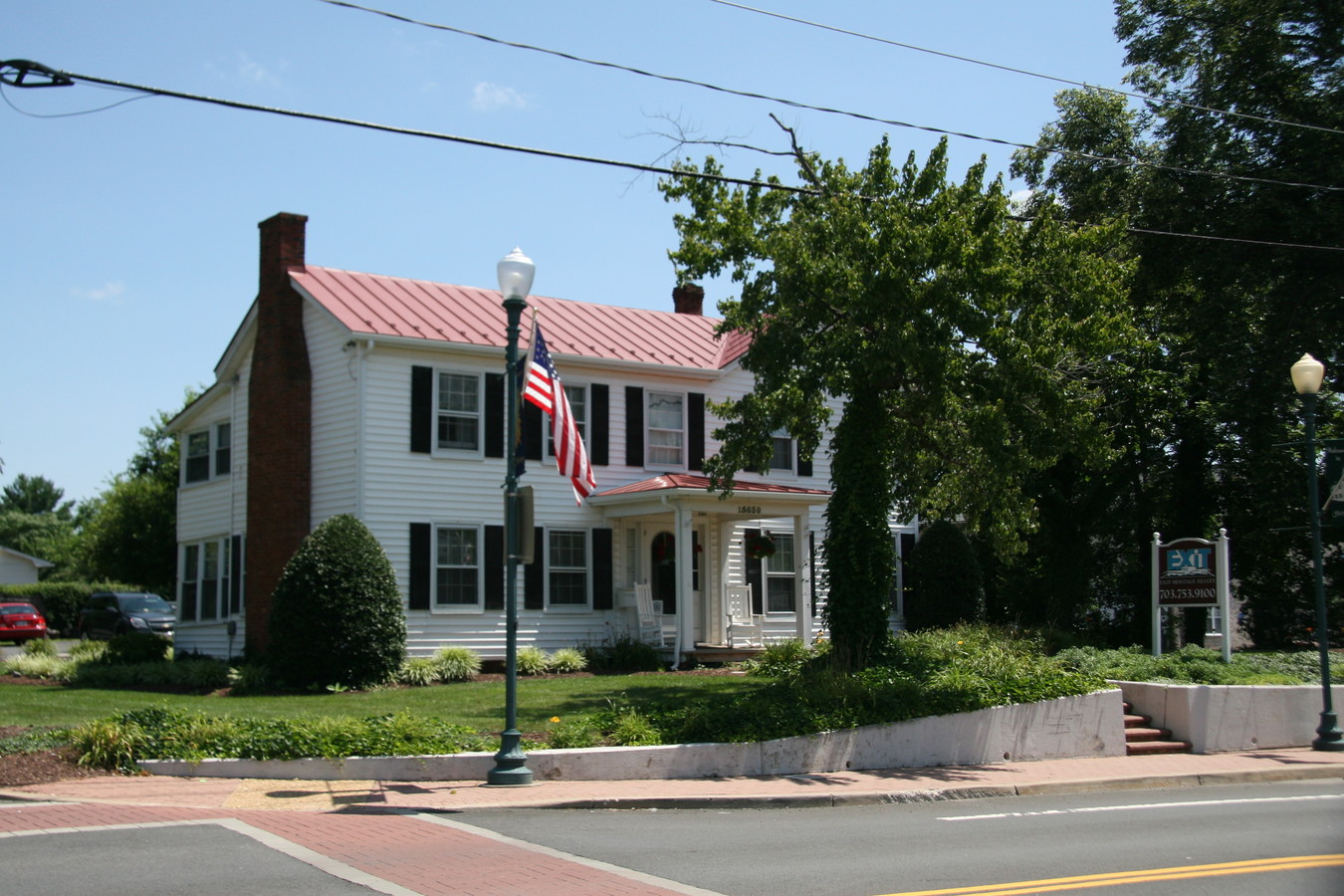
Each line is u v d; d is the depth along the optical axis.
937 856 9.27
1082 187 29.27
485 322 26.28
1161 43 28.11
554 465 26.33
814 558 29.77
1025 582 31.33
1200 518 30.58
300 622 21.11
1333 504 19.98
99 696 19.92
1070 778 14.48
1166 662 19.75
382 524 23.91
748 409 17.77
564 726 14.23
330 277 25.83
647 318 30.25
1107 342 18.25
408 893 7.70
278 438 25.06
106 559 45.38
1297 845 9.97
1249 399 26.61
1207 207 27.55
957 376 17.69
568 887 7.93
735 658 25.81
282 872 8.27
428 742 13.48
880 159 18.11
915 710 15.39
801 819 11.41
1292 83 26.89
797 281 17.14
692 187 18.38
